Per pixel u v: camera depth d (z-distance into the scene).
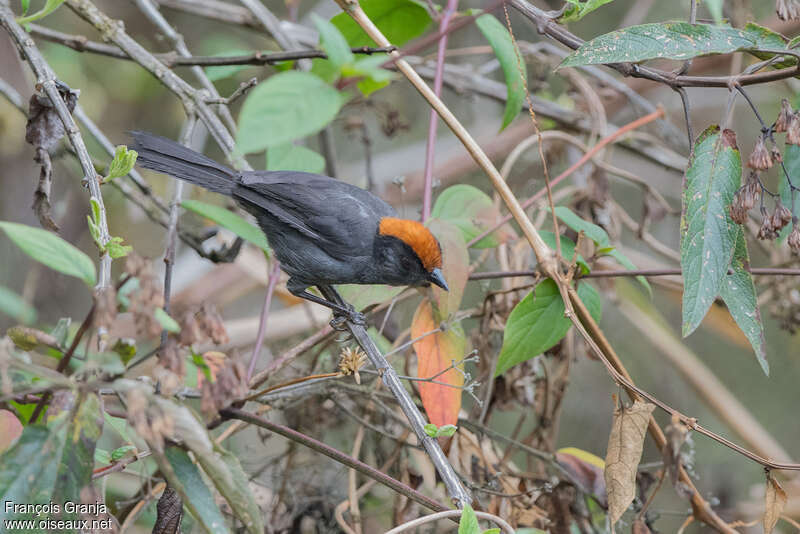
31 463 4.94
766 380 16.09
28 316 7.48
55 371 5.18
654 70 7.71
